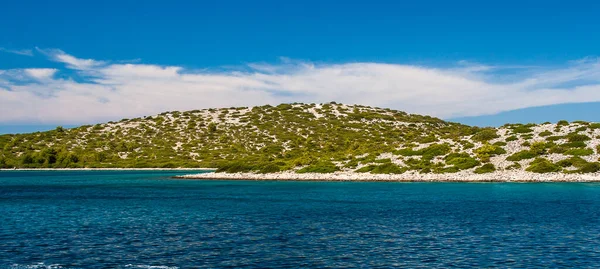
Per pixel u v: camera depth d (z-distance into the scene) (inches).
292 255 1168.8
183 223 1652.3
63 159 6692.9
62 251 1218.0
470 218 1706.4
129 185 3590.1
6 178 4581.7
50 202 2359.7
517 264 1068.5
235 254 1181.7
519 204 2087.8
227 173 4608.8
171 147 7450.8
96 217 1809.8
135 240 1350.9
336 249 1230.3
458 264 1075.3
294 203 2249.0
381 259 1126.4
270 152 6776.6
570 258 1114.1
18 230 1514.5
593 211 1835.6
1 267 1074.1
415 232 1450.5
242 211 1963.6
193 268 1063.0
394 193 2689.5
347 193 2728.8
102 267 1075.3
